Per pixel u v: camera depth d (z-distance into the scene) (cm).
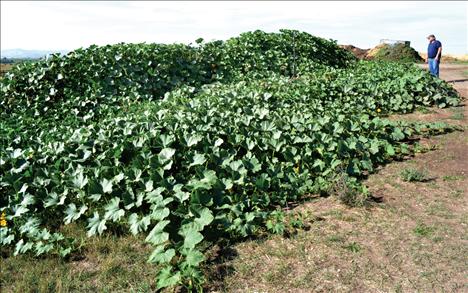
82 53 1596
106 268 496
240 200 639
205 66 1808
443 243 519
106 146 805
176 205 632
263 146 821
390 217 594
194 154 739
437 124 1003
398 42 3725
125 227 595
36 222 599
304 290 444
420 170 767
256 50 2031
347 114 1105
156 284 462
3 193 689
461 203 632
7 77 1474
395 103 1231
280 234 557
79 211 632
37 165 762
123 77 1541
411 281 449
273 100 1189
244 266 488
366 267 477
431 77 1380
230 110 1054
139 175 682
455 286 437
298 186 706
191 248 491
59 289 458
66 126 1148
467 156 836
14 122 1177
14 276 496
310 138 845
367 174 770
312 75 1628
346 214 607
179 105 1127
